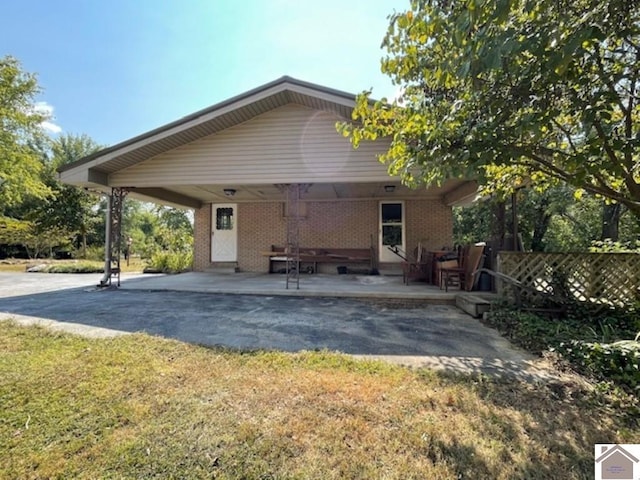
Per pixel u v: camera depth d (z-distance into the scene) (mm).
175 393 2490
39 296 6777
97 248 22328
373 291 6625
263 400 2400
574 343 3359
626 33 2104
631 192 2973
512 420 2178
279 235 10867
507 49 2086
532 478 1680
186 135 6789
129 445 1877
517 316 4543
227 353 3359
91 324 4535
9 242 19766
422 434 2008
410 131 3283
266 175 6816
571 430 2076
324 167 6629
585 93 2371
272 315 5148
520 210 16250
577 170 2650
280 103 6688
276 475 1675
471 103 2811
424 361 3254
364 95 3623
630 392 2541
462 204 9867
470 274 6594
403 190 9141
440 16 2598
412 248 10133
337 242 10477
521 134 2652
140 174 7309
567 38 2018
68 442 1905
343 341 3889
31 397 2400
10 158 16156
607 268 4965
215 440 1932
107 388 2551
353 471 1705
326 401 2391
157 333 4105
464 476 1685
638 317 4438
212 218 11289
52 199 19672
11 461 1745
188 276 9898
